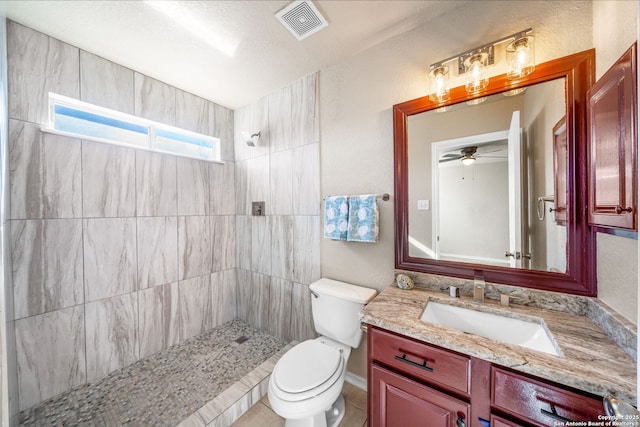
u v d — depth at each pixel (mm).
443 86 1305
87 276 1599
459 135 1303
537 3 1104
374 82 1570
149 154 1907
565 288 1047
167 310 2004
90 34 1444
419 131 1405
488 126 1230
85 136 1588
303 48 1586
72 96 1539
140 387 1564
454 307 1188
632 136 675
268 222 2207
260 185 2268
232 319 2488
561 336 864
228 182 2461
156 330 1935
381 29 1425
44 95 1436
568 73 1029
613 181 775
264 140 2219
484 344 825
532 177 1133
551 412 704
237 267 2516
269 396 1187
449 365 867
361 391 1614
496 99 1211
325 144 1806
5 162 1214
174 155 2057
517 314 1047
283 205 2080
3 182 1119
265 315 2252
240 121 2451
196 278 2199
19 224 1347
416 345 937
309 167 1897
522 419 748
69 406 1409
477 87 1216
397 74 1484
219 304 2375
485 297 1212
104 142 1669
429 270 1378
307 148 1905
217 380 1635
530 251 1136
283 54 1640
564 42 1056
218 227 2371
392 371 999
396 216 1467
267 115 2193
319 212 1846
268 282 2221
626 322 792
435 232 1370
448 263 1326
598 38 964
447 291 1312
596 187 882
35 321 1405
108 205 1692
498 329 1076
